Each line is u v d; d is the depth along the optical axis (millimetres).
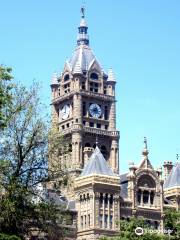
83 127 188625
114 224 152375
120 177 172750
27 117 73812
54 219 75562
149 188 164375
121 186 167375
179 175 174375
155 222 162250
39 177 74625
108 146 194500
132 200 160375
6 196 70375
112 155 193125
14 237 66562
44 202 74812
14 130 72938
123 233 106250
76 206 156375
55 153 76125
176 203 169625
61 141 76750
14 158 72750
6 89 66750
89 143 189875
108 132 194625
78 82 194250
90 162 158500
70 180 78438
